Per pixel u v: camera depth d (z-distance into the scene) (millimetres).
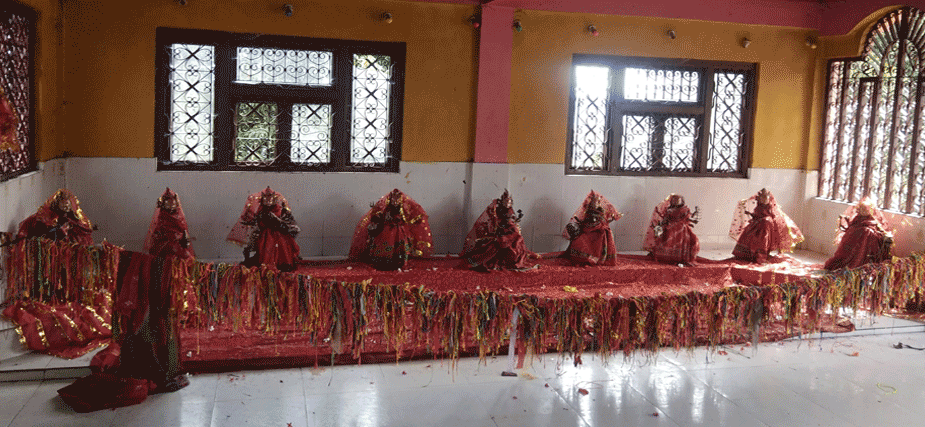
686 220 8117
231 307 4770
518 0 8062
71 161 7340
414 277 7234
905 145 7996
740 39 8891
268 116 7836
